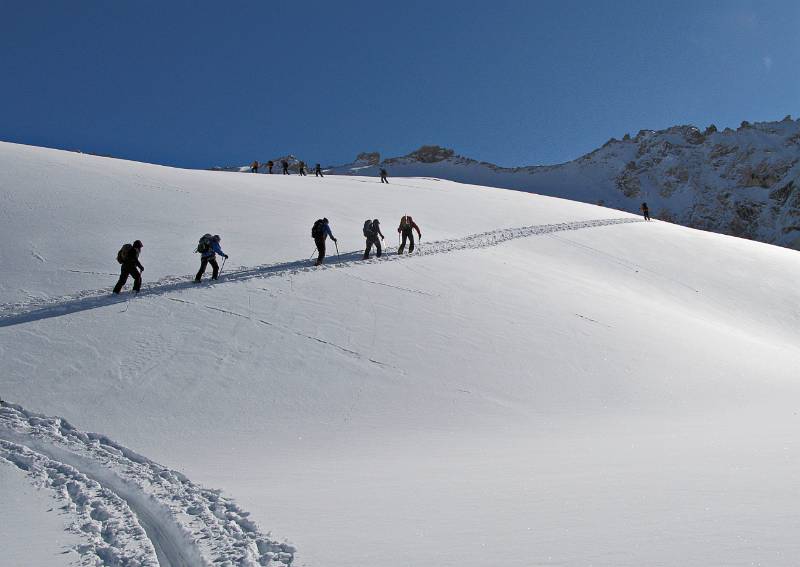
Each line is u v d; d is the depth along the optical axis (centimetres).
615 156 19588
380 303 1766
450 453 896
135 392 1212
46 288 1809
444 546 460
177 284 1844
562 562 407
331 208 3092
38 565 505
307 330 1542
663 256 3266
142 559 524
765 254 3662
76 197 2573
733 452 752
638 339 1762
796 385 1536
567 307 1964
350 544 484
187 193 2900
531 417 1191
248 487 714
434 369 1409
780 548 402
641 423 1098
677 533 448
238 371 1322
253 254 2223
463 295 1922
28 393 1185
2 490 729
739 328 2469
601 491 588
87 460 873
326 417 1159
